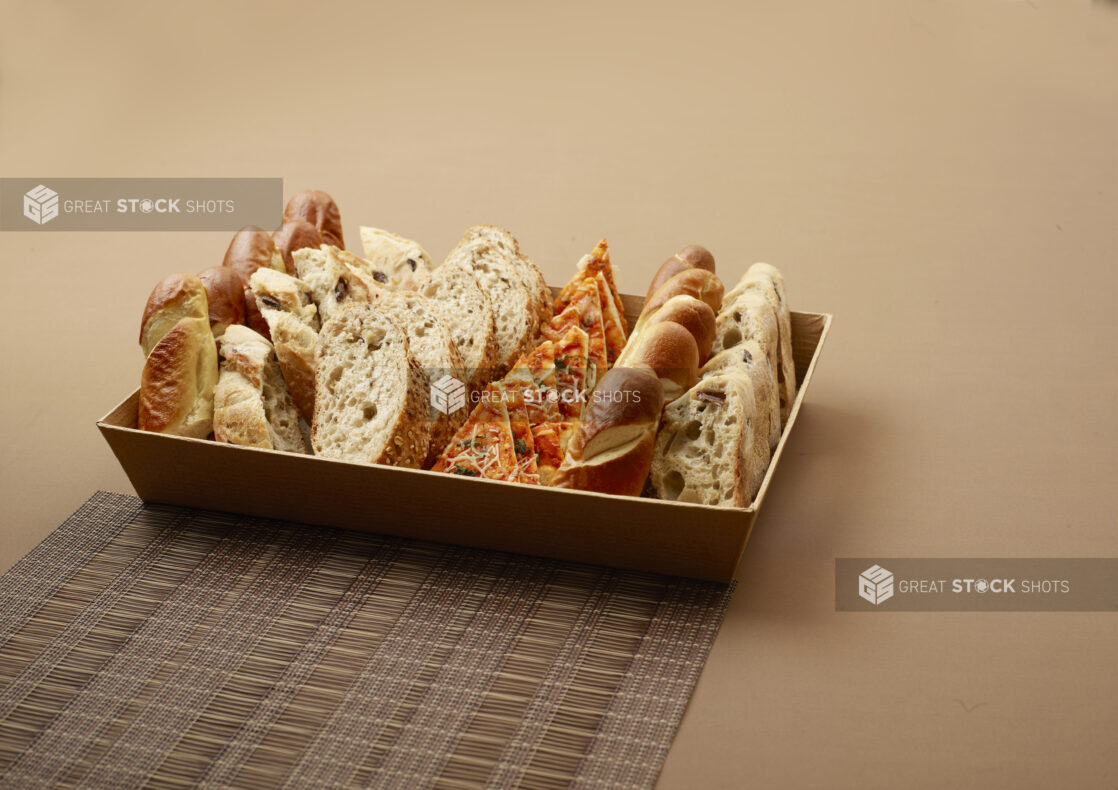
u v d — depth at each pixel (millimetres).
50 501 2291
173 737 1696
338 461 2023
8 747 1682
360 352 2150
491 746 1673
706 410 2035
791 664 1850
